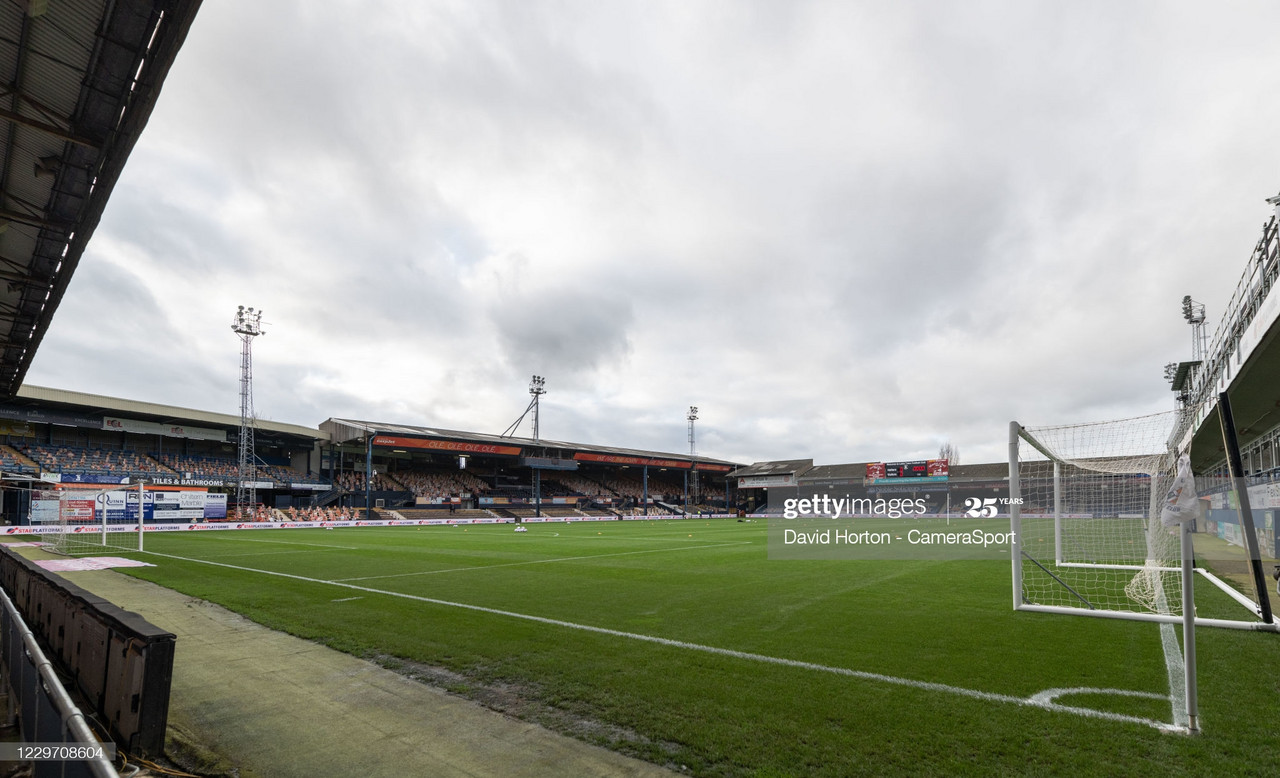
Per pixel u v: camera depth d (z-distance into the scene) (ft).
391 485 205.77
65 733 7.43
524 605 32.30
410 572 47.73
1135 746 13.78
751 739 14.16
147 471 153.69
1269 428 73.51
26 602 24.27
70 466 141.59
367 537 97.86
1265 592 25.68
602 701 16.84
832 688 17.92
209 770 12.91
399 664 20.72
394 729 15.05
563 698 17.13
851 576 45.09
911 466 184.24
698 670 19.83
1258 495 57.41
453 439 189.78
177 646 23.35
